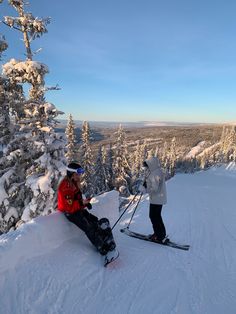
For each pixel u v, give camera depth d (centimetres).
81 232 631
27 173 1134
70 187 571
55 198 1054
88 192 3475
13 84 1156
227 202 1778
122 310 444
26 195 1164
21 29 1085
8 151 1120
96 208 729
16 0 1057
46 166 1049
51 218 578
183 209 1362
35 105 1084
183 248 709
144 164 712
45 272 501
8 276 471
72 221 578
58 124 1130
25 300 437
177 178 4384
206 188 2747
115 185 3947
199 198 1873
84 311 432
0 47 1202
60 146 1109
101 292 480
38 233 538
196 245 774
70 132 3102
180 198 1797
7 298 436
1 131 1226
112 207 793
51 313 419
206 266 632
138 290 500
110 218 780
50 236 561
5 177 1123
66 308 433
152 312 446
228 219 1212
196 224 1043
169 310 455
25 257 512
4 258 476
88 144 3462
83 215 580
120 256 613
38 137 1080
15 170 1148
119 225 830
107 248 564
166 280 545
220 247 786
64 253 564
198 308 470
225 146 10900
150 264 599
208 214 1282
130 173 4003
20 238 507
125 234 757
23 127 1096
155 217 712
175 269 596
